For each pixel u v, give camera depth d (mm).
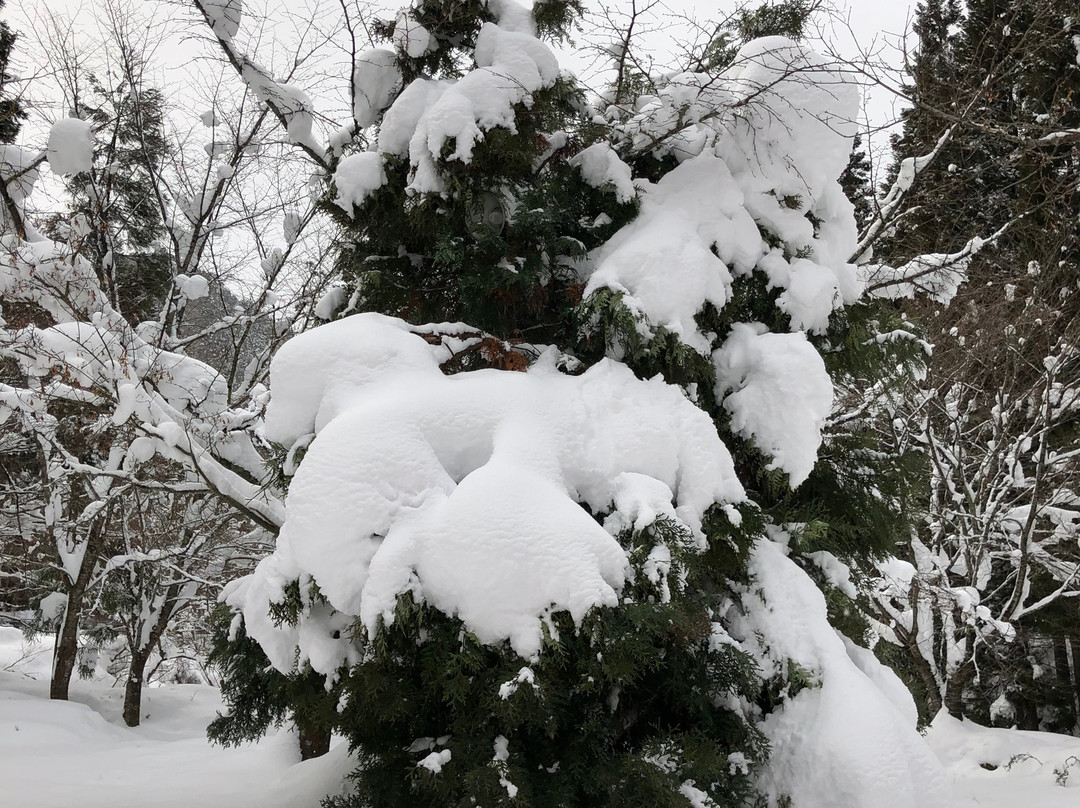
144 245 9789
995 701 13062
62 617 11656
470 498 3197
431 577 3133
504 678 3137
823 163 4812
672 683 3828
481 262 4672
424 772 3318
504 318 4863
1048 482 10094
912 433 10320
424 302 5188
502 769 3238
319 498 3236
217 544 11445
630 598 3285
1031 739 9367
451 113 4301
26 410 6691
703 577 4230
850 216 5277
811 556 4773
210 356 10969
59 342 5891
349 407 3709
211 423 6051
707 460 3783
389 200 4930
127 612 11516
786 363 4277
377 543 3240
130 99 8641
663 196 4785
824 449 5316
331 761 5195
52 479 9469
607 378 4055
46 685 12789
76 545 11336
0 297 6578
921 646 11031
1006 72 6875
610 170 4688
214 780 6254
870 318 5348
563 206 4730
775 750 3803
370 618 3055
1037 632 11977
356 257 5395
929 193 7250
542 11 5492
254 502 5621
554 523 3156
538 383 3988
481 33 4914
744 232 4613
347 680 3449
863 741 3525
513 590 3064
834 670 3816
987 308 9625
